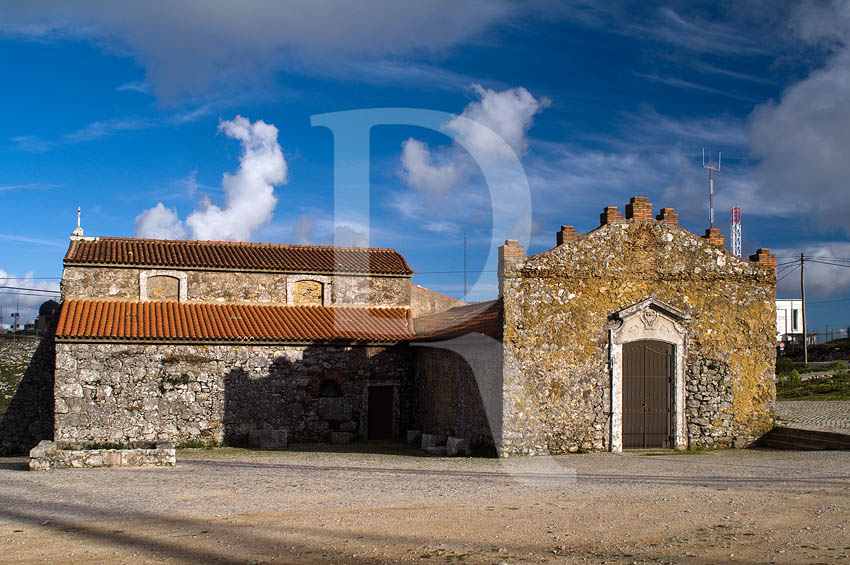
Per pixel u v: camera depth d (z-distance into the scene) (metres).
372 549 11.41
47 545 12.24
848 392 37.94
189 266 31.81
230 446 28.52
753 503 14.37
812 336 72.38
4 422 29.12
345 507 14.87
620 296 24.17
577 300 23.77
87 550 11.84
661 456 22.64
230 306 32.09
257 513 14.45
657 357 24.56
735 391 24.88
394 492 16.69
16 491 17.81
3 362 47.16
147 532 12.98
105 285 30.86
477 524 13.00
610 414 23.70
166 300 31.61
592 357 23.72
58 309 30.48
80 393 27.11
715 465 20.27
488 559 10.73
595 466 20.44
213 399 28.64
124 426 27.45
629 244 24.41
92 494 17.20
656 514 13.54
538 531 12.40
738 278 25.22
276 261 33.69
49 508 15.50
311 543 11.84
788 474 18.17
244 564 10.77
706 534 11.96
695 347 24.67
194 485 18.34
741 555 10.71
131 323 28.80
